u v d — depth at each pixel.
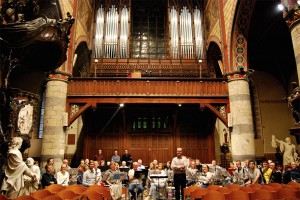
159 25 22.23
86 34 18.59
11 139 6.38
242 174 10.16
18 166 6.15
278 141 17.55
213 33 18.30
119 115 18.83
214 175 10.55
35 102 7.57
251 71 15.20
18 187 6.05
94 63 19.84
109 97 15.09
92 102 14.93
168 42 20.77
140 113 18.97
